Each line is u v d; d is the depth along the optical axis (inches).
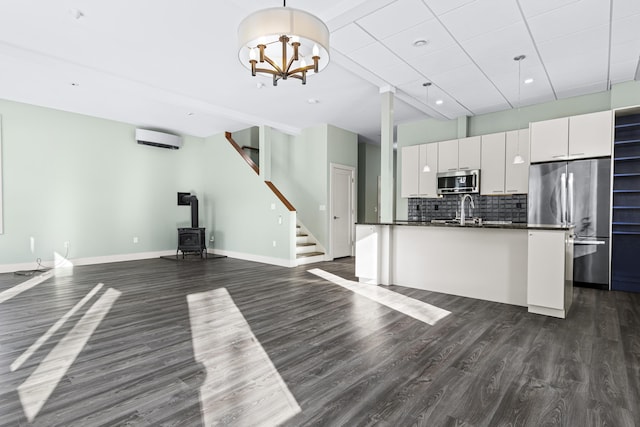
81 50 147.1
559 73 165.0
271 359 90.0
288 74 99.7
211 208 311.9
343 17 119.3
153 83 185.3
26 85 186.5
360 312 131.3
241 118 240.4
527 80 173.5
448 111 224.2
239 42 88.1
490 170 212.7
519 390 74.5
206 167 316.8
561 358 90.4
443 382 78.0
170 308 136.3
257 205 269.7
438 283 164.1
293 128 281.0
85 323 117.9
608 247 167.9
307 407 68.0
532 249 130.0
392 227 179.9
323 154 272.2
